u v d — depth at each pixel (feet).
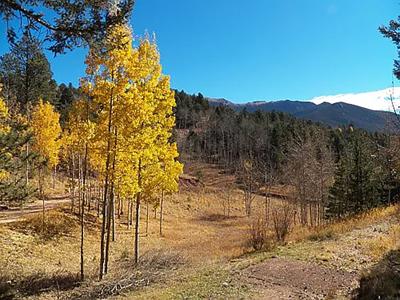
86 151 47.19
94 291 39.40
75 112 46.32
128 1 19.01
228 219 152.25
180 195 181.47
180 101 392.47
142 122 47.73
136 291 37.35
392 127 53.62
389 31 33.32
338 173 106.52
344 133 262.06
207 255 62.28
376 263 36.42
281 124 293.64
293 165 103.24
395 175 79.36
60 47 19.11
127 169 47.32
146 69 45.09
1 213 84.43
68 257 63.36
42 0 18.38
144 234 99.09
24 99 106.83
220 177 237.04
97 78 43.60
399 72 33.76
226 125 315.58
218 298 28.96
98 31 18.95
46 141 97.40
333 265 38.81
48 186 128.16
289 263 40.22
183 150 279.49
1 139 42.50
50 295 42.47
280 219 62.85
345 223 66.28
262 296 29.66
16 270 49.85
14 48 19.29
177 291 31.86
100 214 102.22
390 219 64.64
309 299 29.07
